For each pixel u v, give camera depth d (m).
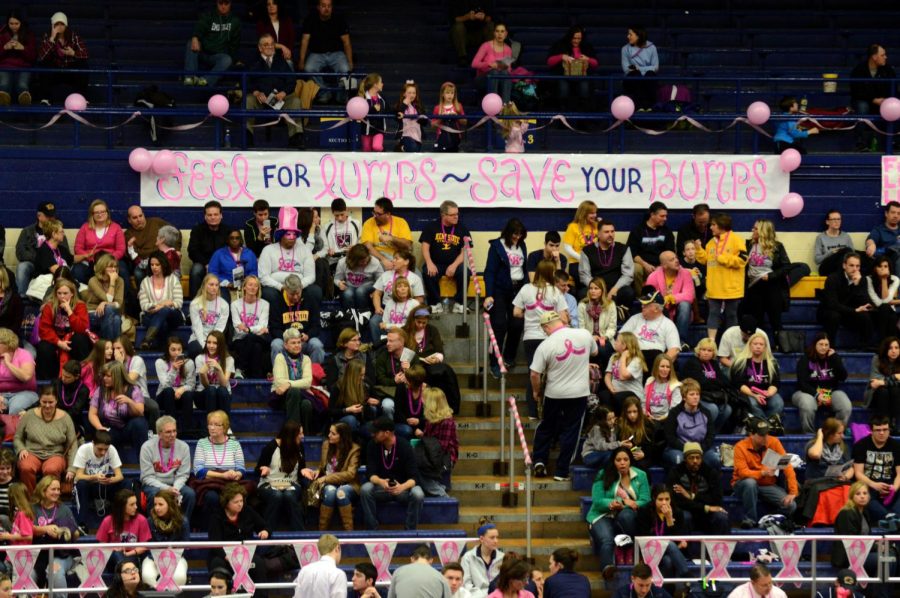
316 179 28.72
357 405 23.62
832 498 23.19
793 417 25.72
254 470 23.09
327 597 18.95
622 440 23.39
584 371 23.77
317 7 32.47
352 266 26.69
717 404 24.58
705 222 28.33
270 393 24.94
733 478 23.45
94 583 19.94
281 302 26.09
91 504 22.41
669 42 35.34
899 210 29.06
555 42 33.62
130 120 29.64
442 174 28.91
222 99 28.52
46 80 30.83
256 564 20.80
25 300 26.62
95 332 25.77
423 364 24.45
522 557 20.27
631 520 22.28
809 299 29.02
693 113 31.39
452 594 19.64
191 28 34.12
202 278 27.16
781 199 29.69
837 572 21.91
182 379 24.02
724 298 27.11
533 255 28.09
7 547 19.73
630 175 29.30
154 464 22.38
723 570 20.75
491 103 28.83
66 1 34.34
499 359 24.02
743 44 35.50
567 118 30.83
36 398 23.89
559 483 23.77
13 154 28.38
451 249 27.55
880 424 23.33
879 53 31.55
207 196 28.58
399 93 32.59
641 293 26.50
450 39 33.47
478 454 24.48
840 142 32.06
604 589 22.19
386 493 22.67
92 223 27.27
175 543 19.89
